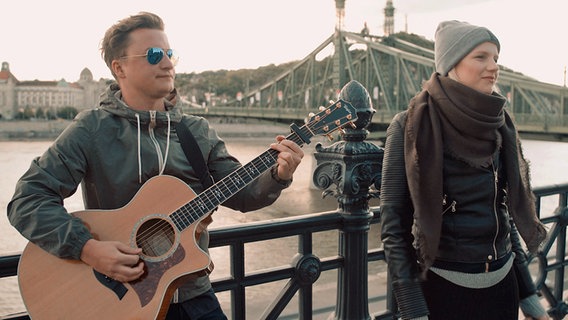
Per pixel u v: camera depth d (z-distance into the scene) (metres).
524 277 1.66
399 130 1.56
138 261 1.38
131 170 1.44
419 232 1.45
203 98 108.25
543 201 17.03
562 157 44.09
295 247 14.45
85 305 1.35
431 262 1.44
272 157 1.53
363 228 2.02
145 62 1.44
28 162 42.88
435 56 1.61
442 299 1.52
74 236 1.32
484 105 1.46
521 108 28.34
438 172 1.46
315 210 22.09
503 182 1.57
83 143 1.41
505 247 1.57
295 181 29.92
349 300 2.03
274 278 1.87
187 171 1.52
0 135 79.62
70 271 1.37
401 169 1.53
